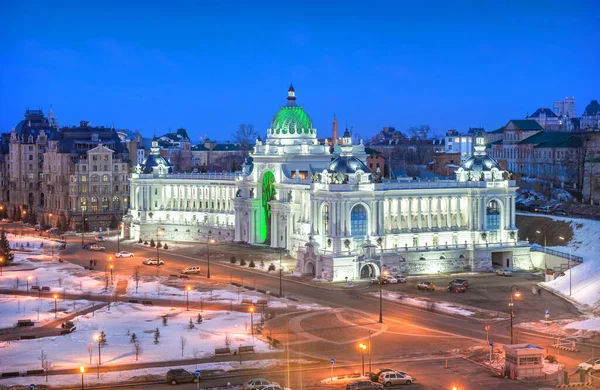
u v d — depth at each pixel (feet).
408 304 523.70
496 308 510.58
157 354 398.83
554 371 371.15
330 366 382.63
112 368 377.71
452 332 448.24
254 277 621.31
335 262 606.96
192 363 385.70
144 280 609.83
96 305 516.32
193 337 430.61
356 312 497.87
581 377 355.15
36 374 367.66
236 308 507.71
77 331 445.37
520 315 489.67
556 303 525.75
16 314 490.90
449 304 521.24
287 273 640.17
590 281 552.82
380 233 640.58
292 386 351.67
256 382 342.64
